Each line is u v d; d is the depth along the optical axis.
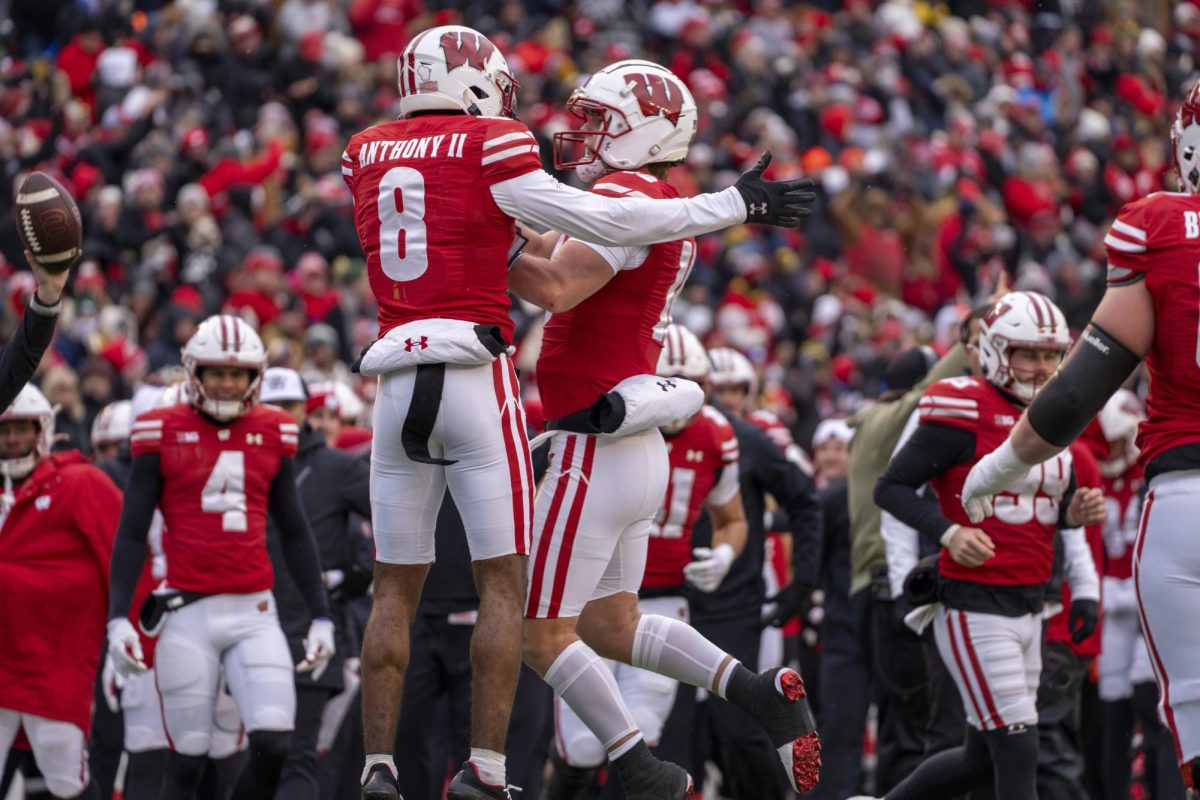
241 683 27.09
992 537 23.91
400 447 18.41
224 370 27.08
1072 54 93.19
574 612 19.97
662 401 19.67
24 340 18.98
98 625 27.19
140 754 29.22
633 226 18.44
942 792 24.89
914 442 24.44
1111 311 17.39
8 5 82.81
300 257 61.12
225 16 74.94
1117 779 34.25
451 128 18.42
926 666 30.30
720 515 30.25
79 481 27.05
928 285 70.75
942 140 79.56
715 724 32.91
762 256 66.75
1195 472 17.11
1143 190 87.88
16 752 27.39
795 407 58.38
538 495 20.16
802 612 32.25
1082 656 29.11
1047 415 17.78
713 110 75.56
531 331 42.66
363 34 78.62
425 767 30.00
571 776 28.02
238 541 27.23
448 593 29.89
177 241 60.72
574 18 81.56
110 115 71.62
